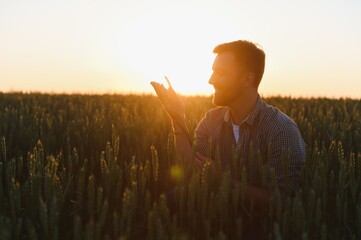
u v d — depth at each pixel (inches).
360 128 195.6
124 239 64.0
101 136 161.3
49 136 162.4
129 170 100.2
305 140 178.7
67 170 127.3
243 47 113.4
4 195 94.0
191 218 77.0
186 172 90.7
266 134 113.3
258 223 92.6
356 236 83.2
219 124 125.3
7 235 64.5
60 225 85.0
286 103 448.1
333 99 639.8
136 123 213.0
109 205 91.4
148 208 81.2
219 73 115.0
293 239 77.7
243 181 82.7
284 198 101.5
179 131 117.3
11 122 192.9
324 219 84.6
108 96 685.9
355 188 88.7
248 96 116.3
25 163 136.9
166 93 119.2
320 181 87.6
